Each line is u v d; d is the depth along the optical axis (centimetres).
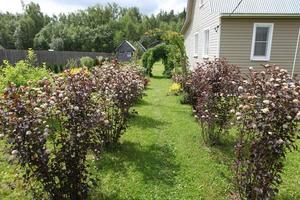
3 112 254
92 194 348
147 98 1006
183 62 1142
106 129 443
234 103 438
